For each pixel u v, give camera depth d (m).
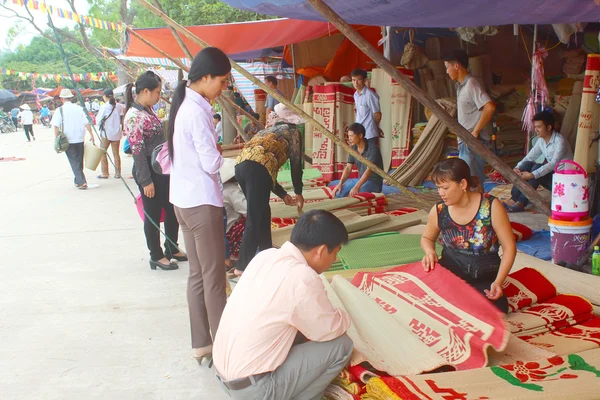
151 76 5.32
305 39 11.68
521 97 10.10
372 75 10.28
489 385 2.69
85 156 6.93
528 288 3.86
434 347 3.16
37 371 3.75
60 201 10.06
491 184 8.72
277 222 6.29
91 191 11.01
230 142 14.16
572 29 7.05
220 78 3.48
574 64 8.93
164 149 3.81
